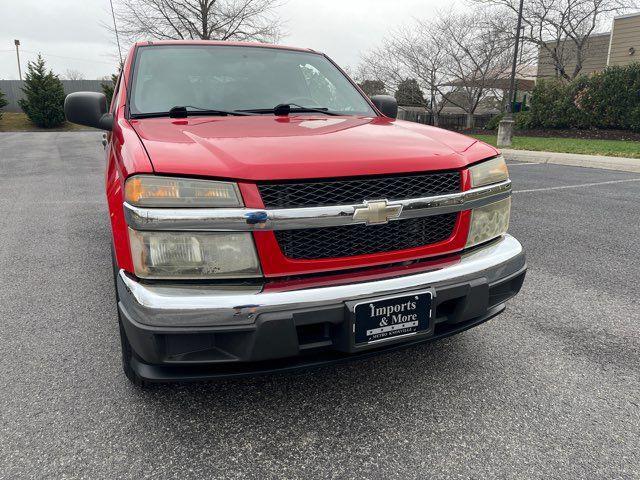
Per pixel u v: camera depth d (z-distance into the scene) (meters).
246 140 2.02
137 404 2.18
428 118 29.11
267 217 1.77
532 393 2.27
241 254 1.78
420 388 2.31
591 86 18.97
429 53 25.27
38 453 1.86
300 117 2.74
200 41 3.27
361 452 1.88
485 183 2.25
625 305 3.26
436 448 1.90
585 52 26.78
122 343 2.13
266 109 2.87
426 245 2.08
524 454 1.86
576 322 3.01
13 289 3.58
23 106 30.89
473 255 2.20
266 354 1.78
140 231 1.73
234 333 1.76
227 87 2.94
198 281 1.79
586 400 2.21
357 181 1.89
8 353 2.64
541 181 8.62
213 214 1.73
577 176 9.33
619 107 18.05
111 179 2.14
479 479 1.74
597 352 2.65
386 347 1.98
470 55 25.08
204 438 1.96
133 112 2.62
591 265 4.06
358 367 2.51
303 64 3.35
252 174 1.77
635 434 1.98
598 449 1.89
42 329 2.93
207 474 1.76
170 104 2.74
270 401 2.21
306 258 1.86
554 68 28.70
